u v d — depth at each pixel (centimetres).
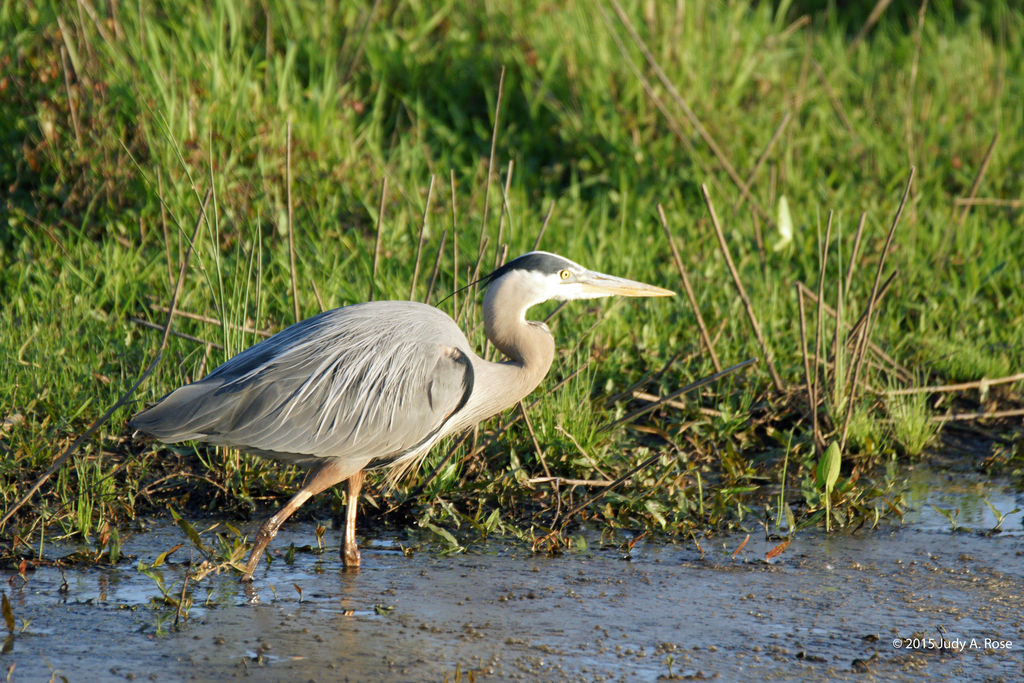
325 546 894
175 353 1071
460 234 1362
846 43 2186
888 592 808
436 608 775
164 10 1594
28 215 1320
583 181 1573
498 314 910
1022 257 1440
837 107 1714
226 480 954
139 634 724
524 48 1719
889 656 706
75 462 931
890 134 1736
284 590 804
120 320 1152
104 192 1345
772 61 1811
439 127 1598
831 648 717
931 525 942
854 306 1257
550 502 963
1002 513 966
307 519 949
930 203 1598
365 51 1680
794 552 887
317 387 824
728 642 725
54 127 1369
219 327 1127
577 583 823
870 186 1578
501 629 741
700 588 814
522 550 889
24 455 941
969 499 999
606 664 692
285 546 891
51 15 1447
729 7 1859
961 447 1126
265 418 812
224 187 1332
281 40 1669
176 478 973
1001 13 2252
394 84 1678
